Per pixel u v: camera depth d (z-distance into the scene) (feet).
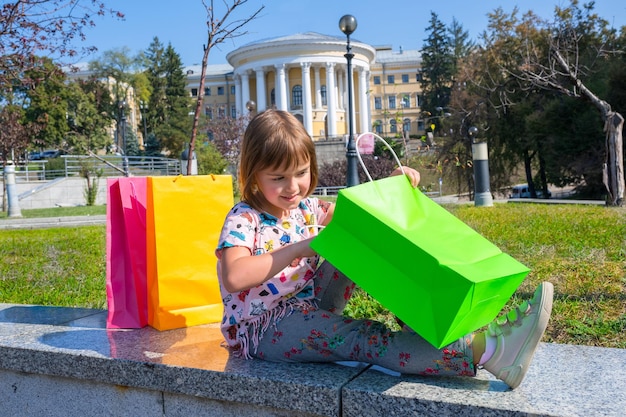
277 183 5.81
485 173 39.19
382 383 5.29
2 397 7.24
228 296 6.33
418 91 212.64
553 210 32.22
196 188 7.79
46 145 130.11
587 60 69.82
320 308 6.49
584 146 69.77
